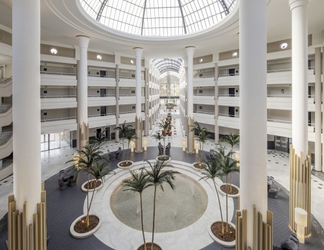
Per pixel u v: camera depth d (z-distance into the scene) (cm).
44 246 765
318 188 1402
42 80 2066
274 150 2398
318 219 1071
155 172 927
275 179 1570
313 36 1689
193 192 1470
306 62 960
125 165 1877
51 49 2138
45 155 2216
